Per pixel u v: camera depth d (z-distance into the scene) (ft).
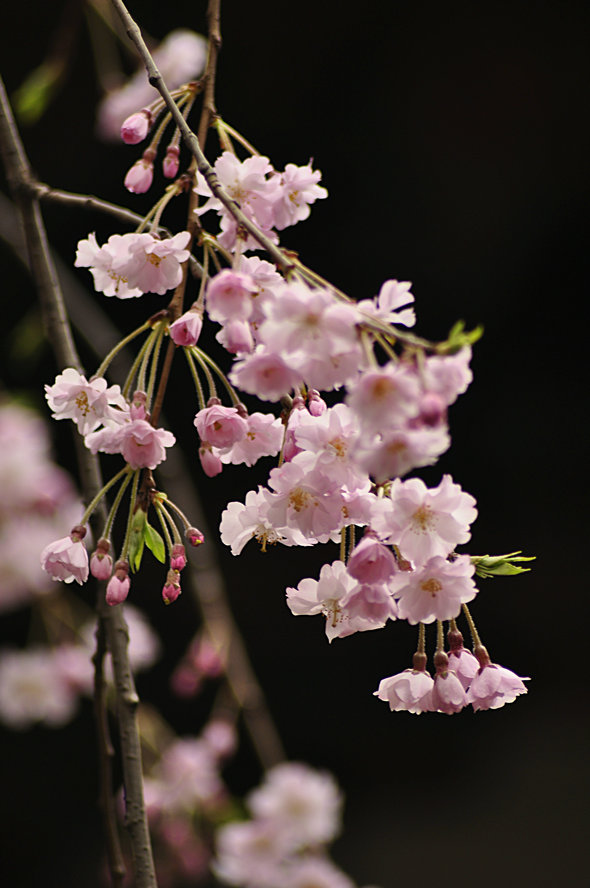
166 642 30.01
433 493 5.19
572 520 32.30
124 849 16.29
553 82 31.53
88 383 5.76
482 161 31.99
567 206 31.91
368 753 30.12
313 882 16.01
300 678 30.81
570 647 31.22
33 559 18.79
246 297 5.07
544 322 32.71
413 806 29.22
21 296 31.01
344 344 4.56
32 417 19.48
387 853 27.89
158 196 29.60
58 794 29.63
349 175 31.91
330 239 31.89
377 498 5.45
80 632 19.25
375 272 32.09
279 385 4.83
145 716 17.44
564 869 26.78
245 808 17.67
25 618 29.58
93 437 5.73
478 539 31.99
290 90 31.40
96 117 29.73
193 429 31.07
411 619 5.37
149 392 5.77
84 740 30.35
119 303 29.96
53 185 30.25
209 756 16.81
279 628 31.17
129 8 29.48
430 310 32.37
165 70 17.43
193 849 16.40
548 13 31.22
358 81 31.73
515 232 32.24
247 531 6.03
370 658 31.14
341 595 5.64
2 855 28.60
